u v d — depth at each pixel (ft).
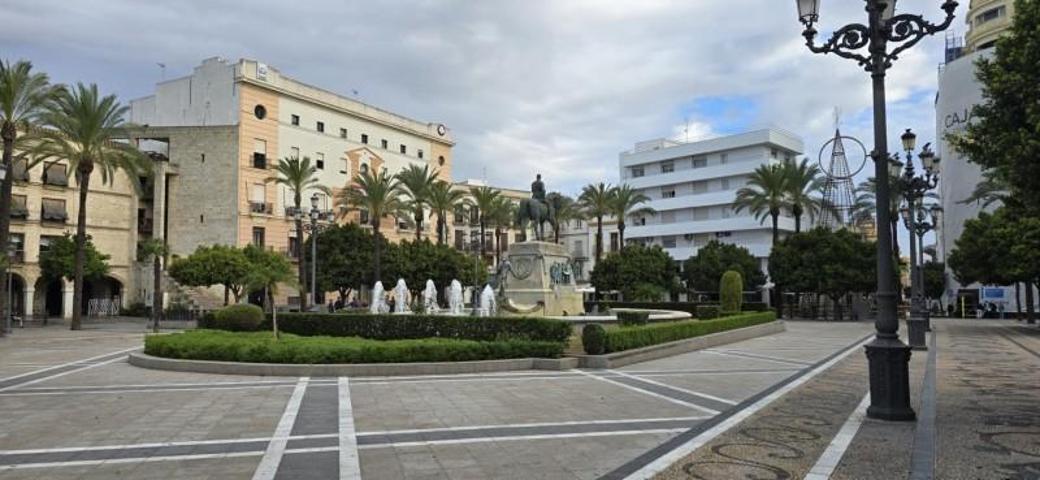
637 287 183.62
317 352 50.75
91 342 89.86
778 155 253.65
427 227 239.09
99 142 119.85
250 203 181.16
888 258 32.12
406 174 179.52
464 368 51.21
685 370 53.98
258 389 42.75
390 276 175.52
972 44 221.05
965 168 209.77
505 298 84.79
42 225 156.97
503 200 225.76
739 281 121.80
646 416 33.09
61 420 32.37
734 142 252.42
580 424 31.04
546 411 34.47
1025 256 98.73
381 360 50.85
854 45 33.81
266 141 187.01
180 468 23.25
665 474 22.00
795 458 24.04
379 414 33.63
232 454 25.27
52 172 158.81
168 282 167.63
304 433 29.07
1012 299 206.69
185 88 191.42
